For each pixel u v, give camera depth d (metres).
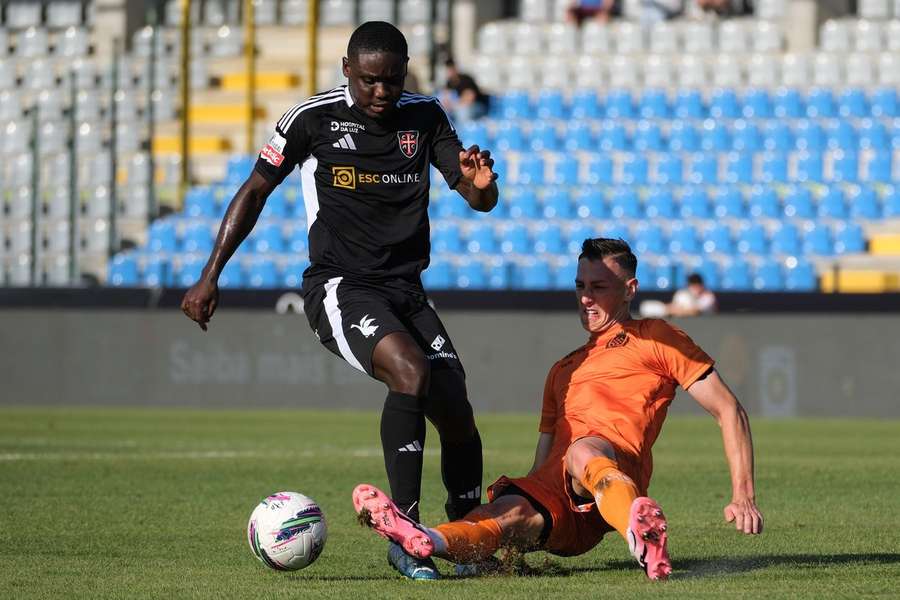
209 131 75.12
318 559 15.53
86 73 78.44
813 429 43.47
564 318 51.22
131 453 32.53
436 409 14.90
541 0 83.00
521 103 72.81
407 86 40.88
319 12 80.25
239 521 19.47
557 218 65.00
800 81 73.25
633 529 12.38
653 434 14.28
